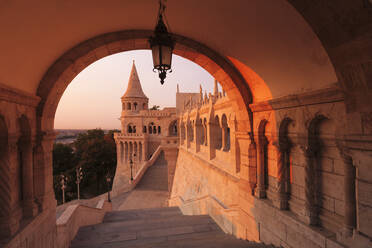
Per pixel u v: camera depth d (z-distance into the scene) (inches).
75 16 189.3
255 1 161.5
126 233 350.6
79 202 1151.6
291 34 170.6
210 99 585.3
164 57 145.6
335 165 186.1
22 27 162.4
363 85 125.0
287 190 243.9
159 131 2151.8
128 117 2086.6
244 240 297.3
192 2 188.7
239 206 324.5
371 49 111.0
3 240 171.3
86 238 333.1
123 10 200.7
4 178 181.3
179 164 1037.2
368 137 127.3
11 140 184.2
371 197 131.9
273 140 251.4
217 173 500.1
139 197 1052.5
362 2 101.7
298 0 124.3
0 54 159.9
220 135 585.6
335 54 128.3
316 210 202.2
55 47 213.9
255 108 282.5
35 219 212.5
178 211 564.1
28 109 213.8
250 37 205.6
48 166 251.4
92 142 2324.1
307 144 201.9
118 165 2070.6
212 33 233.0
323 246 180.1
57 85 242.4
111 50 261.9
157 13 208.7
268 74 234.8
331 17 117.1
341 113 163.9
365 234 136.7
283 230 232.1
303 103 202.1
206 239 314.2
